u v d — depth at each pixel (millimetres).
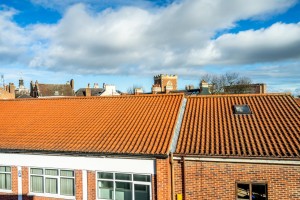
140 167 13430
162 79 79562
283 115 15453
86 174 14273
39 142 15477
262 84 48781
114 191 13992
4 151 15406
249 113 16109
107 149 13898
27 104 21125
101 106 19172
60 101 20906
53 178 15031
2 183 15883
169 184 13141
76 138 15383
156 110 17328
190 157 12945
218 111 16922
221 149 12945
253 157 12133
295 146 12500
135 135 14906
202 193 12898
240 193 12766
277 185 12070
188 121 16219
